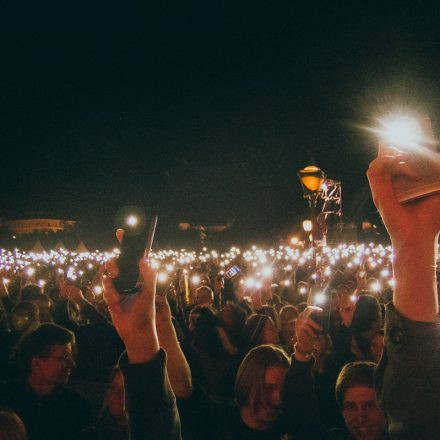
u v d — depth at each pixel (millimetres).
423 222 848
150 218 1119
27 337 2412
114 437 2148
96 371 3910
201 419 1858
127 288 1125
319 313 1812
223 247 27234
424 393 834
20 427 1614
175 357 1750
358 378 1789
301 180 5949
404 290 852
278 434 1884
